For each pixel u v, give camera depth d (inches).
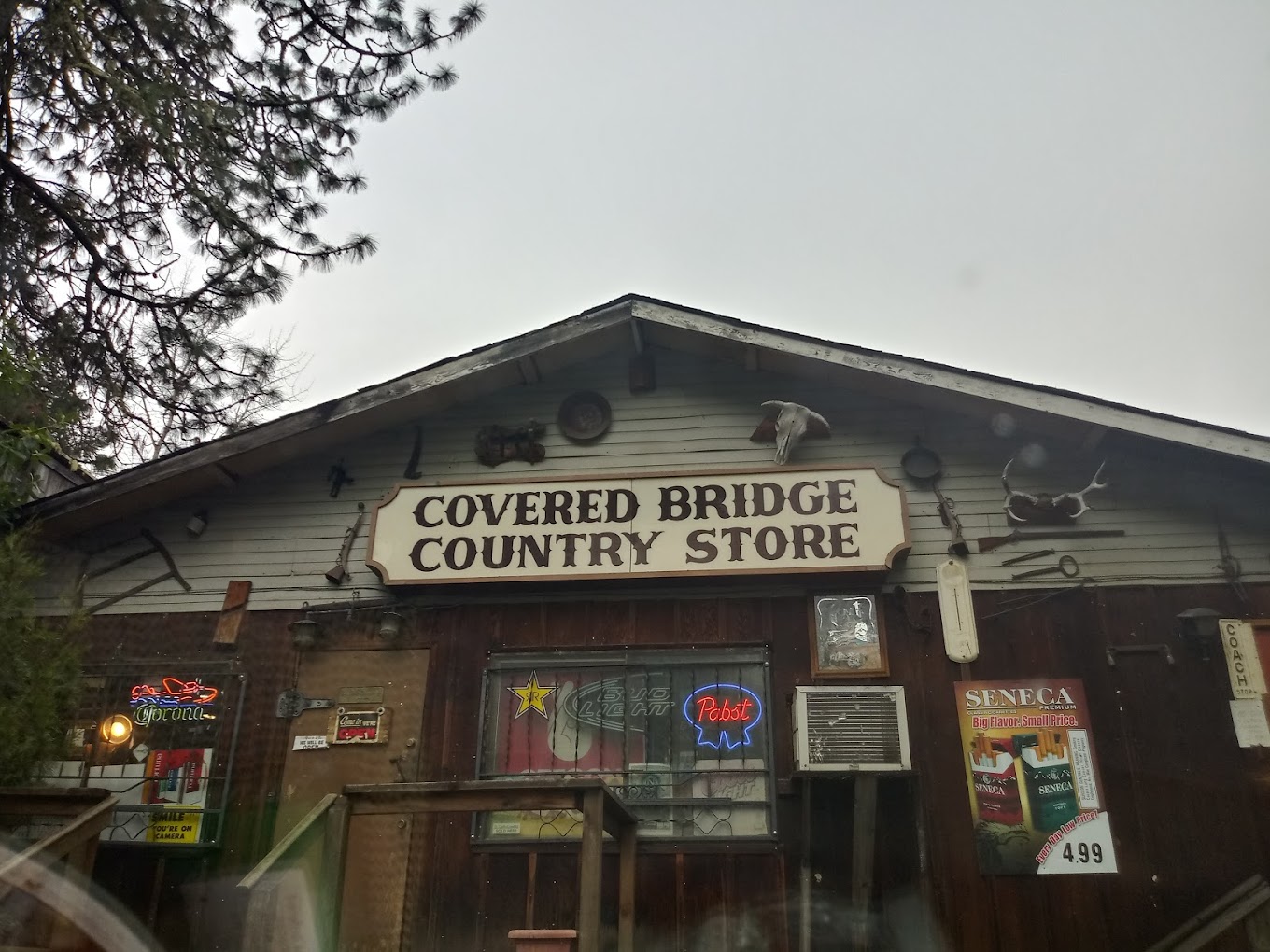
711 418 323.0
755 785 275.6
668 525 297.1
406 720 294.2
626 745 283.4
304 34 347.9
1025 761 270.2
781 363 318.0
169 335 350.6
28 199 327.3
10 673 257.0
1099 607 285.4
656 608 299.0
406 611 307.1
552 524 301.3
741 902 263.4
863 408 319.6
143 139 322.0
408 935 267.3
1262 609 280.1
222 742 297.9
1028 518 297.3
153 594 319.6
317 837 234.2
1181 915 250.8
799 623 292.5
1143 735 269.7
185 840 285.7
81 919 226.7
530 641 298.8
